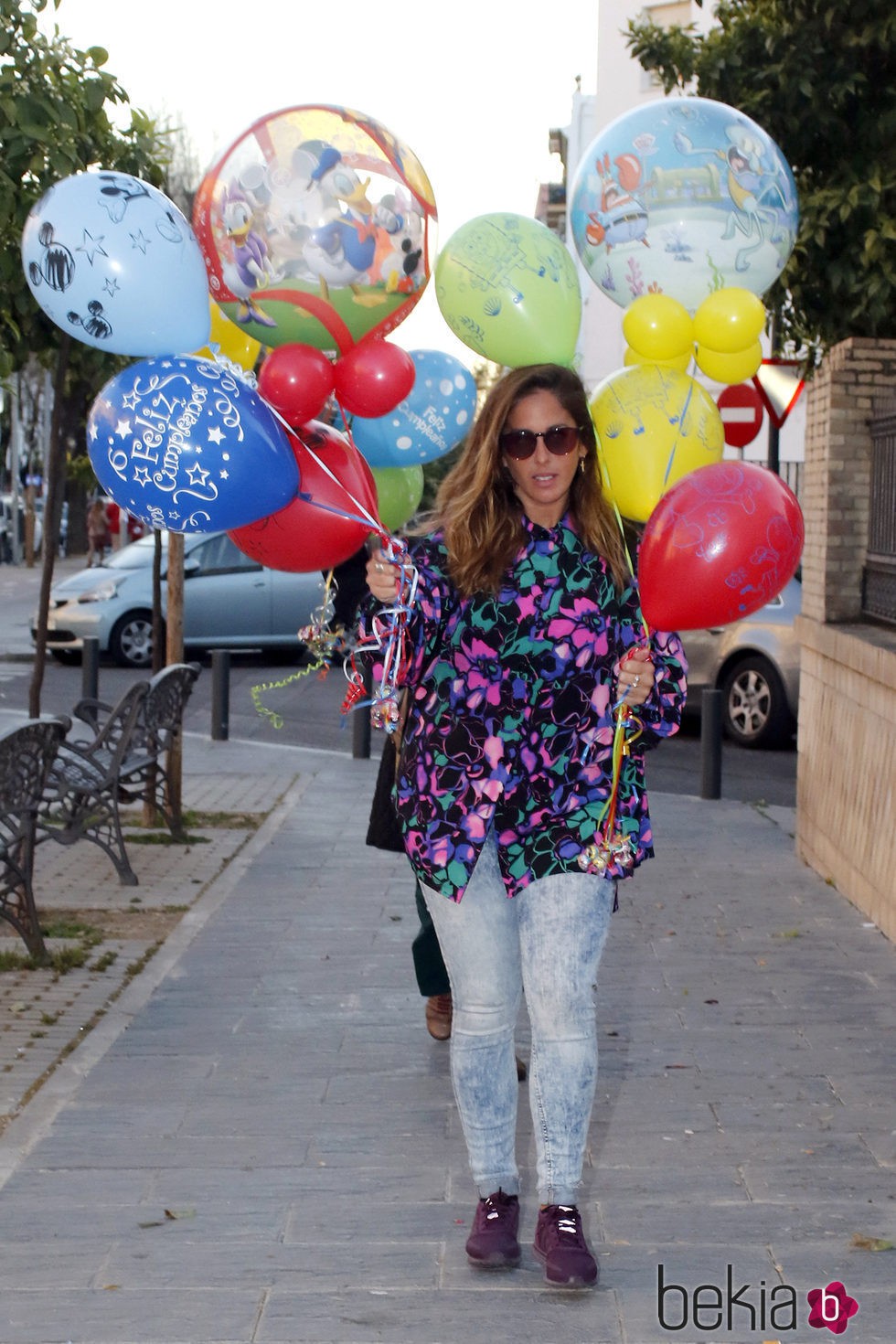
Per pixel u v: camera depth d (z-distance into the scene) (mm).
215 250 3520
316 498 3463
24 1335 3152
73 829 7395
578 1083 3311
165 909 6926
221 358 3668
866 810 6812
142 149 7016
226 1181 3922
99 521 34469
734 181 3832
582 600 3295
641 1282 3383
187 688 8477
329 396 3609
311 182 3438
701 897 7180
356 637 3451
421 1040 5059
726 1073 4723
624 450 3516
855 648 6895
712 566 3240
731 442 10484
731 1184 3902
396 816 4430
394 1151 4121
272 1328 3180
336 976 5801
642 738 3389
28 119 6152
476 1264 3430
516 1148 4152
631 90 30844
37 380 36531
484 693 3273
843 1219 3701
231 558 17688
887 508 7402
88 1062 4812
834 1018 5281
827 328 9406
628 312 3715
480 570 3254
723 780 11125
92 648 12609
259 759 11883
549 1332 3164
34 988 5613
